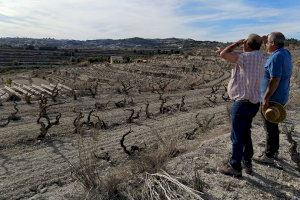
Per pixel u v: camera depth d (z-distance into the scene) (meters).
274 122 2.74
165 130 5.38
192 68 24.59
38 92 11.33
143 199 2.32
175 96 9.77
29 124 5.64
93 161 3.10
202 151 3.32
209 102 8.43
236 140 2.64
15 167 3.58
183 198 2.33
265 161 3.05
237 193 2.48
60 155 3.98
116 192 2.41
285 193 2.54
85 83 14.88
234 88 2.53
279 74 2.62
